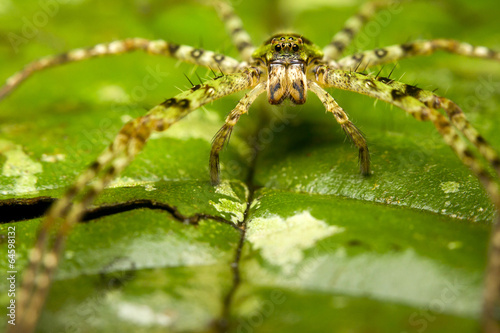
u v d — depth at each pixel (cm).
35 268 9
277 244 10
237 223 10
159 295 9
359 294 9
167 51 12
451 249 10
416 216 10
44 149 11
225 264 10
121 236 10
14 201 10
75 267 10
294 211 10
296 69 11
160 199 10
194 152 11
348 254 10
